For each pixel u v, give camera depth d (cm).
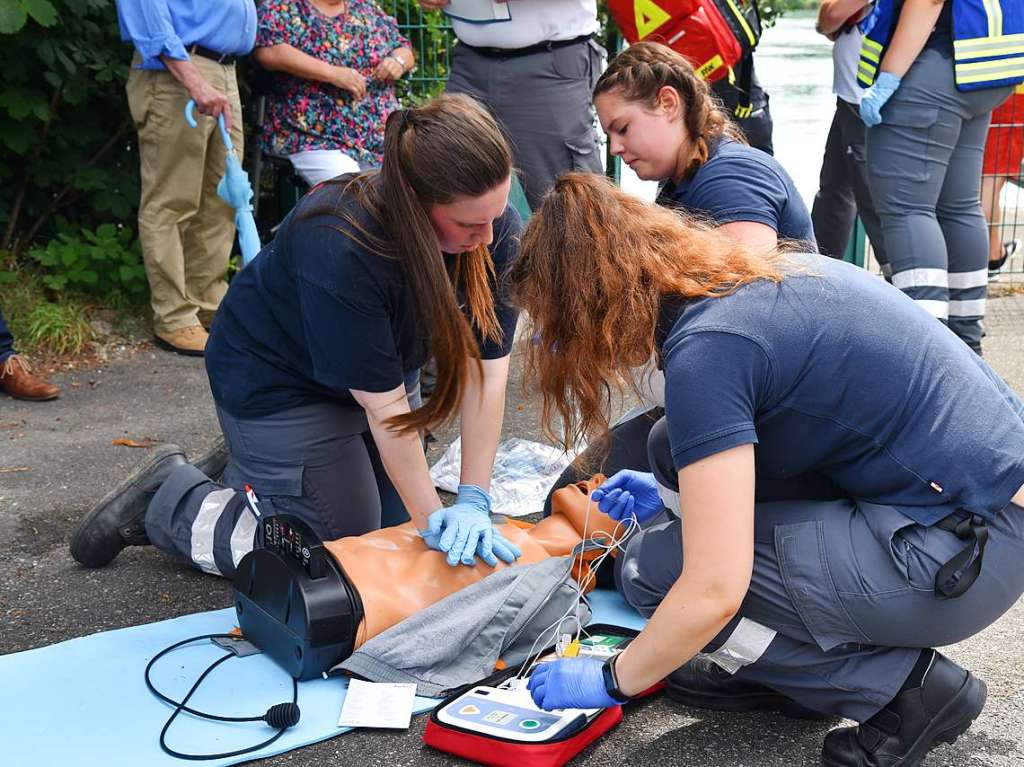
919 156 401
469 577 241
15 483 351
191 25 444
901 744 199
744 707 226
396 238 216
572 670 198
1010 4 385
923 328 190
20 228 538
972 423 186
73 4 476
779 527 197
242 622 248
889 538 188
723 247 188
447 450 361
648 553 221
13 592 280
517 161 431
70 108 516
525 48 416
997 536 189
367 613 229
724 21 384
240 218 347
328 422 264
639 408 281
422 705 224
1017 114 551
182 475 281
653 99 262
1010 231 659
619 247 176
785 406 184
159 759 206
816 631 196
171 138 460
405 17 569
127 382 456
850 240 577
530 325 186
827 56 1521
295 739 212
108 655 242
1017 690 234
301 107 464
